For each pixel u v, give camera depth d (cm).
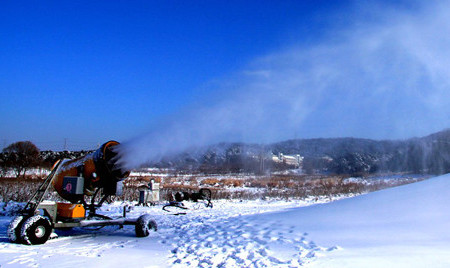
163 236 898
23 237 748
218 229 988
